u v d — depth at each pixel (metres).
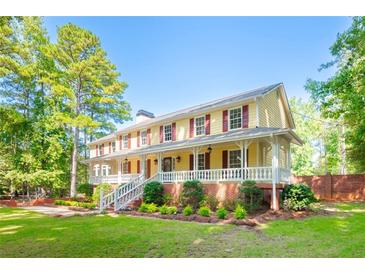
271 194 12.45
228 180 13.82
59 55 23.23
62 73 24.36
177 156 20.11
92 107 28.47
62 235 8.06
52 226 9.79
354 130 19.31
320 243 6.73
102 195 14.90
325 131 34.53
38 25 25.25
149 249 6.41
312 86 18.67
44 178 22.97
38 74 24.70
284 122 19.69
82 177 34.22
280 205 12.40
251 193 11.84
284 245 6.62
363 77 16.02
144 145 23.64
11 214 14.35
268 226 9.03
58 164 25.27
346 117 18.67
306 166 36.84
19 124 22.97
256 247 6.49
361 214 11.35
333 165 33.66
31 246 6.85
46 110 25.94
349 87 16.86
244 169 13.29
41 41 24.84
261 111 15.91
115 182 22.66
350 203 15.76
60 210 16.69
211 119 17.89
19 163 23.28
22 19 18.91
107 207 15.53
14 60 18.78
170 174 16.92
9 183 24.33
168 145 18.42
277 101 18.58
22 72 18.95
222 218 10.50
